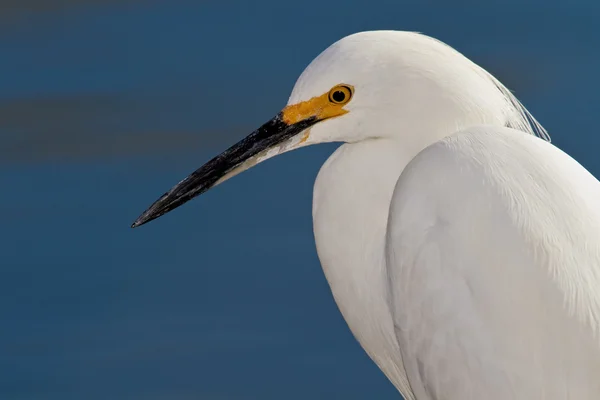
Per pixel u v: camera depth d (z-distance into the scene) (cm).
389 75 850
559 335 759
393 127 859
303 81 873
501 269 774
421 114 852
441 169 816
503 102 866
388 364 929
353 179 877
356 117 862
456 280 789
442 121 851
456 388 794
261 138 896
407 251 816
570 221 780
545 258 768
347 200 880
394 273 829
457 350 787
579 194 794
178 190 920
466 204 796
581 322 759
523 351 763
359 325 911
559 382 759
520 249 772
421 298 806
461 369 787
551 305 762
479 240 785
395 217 829
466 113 849
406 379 922
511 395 766
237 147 908
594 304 762
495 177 797
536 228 776
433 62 849
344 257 889
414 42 853
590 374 757
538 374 761
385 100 854
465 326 782
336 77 859
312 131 877
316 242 909
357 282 890
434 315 798
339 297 909
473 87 851
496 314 770
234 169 906
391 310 855
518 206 784
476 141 822
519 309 766
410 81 848
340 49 860
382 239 874
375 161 870
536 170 800
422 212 815
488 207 789
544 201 786
